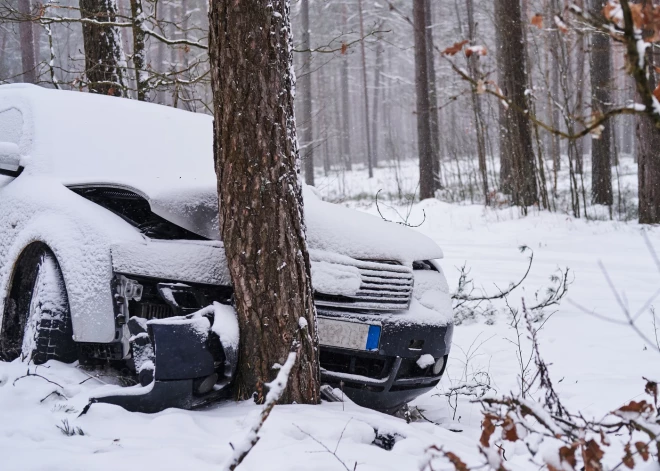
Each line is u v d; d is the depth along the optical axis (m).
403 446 3.30
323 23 33.16
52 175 4.99
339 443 3.26
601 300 8.81
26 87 5.70
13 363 4.31
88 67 9.70
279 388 2.07
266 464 2.96
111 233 4.25
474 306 7.72
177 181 5.19
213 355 3.76
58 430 3.37
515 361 6.27
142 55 8.88
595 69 17.88
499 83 18.30
